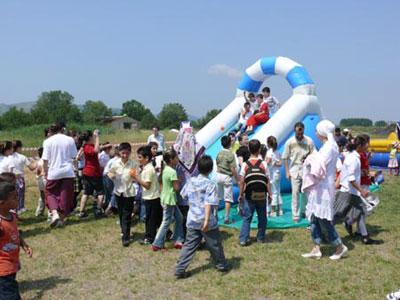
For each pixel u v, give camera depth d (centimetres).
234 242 707
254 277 556
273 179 866
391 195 1094
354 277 550
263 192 684
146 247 698
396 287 515
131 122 9200
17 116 7175
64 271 598
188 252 560
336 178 703
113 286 544
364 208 686
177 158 679
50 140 809
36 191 1230
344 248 612
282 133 1052
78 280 566
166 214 669
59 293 525
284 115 1077
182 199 685
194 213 557
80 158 970
